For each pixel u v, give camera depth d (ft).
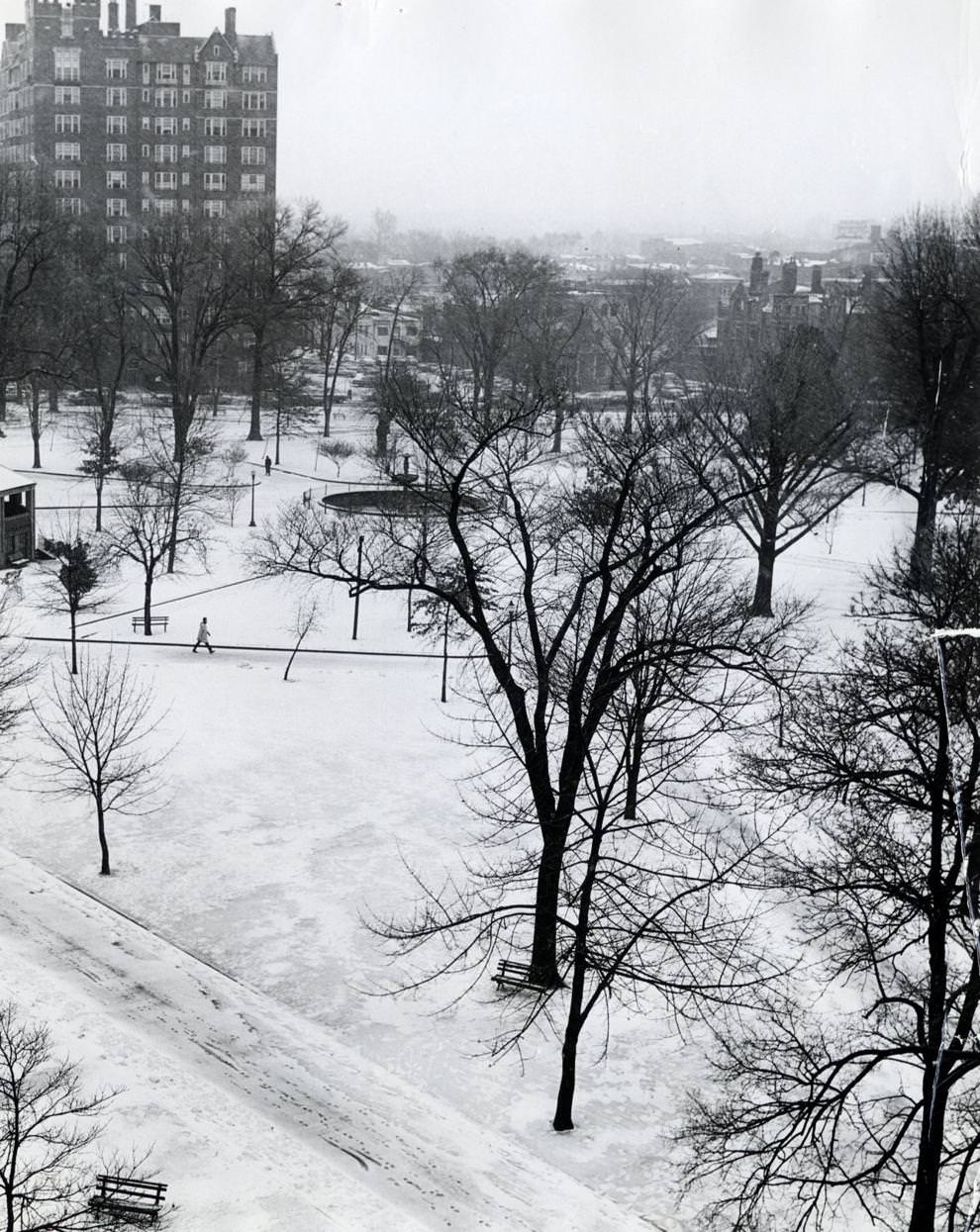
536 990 98.68
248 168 453.99
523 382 306.35
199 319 295.89
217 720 149.48
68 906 107.86
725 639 123.85
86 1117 76.64
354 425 351.87
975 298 208.64
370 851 120.98
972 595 100.48
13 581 197.98
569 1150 82.79
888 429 236.63
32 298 327.06
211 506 256.52
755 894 112.78
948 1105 81.35
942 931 75.97
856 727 111.65
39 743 138.10
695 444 174.91
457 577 118.32
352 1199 73.31
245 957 103.04
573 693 97.19
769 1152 78.13
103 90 447.83
